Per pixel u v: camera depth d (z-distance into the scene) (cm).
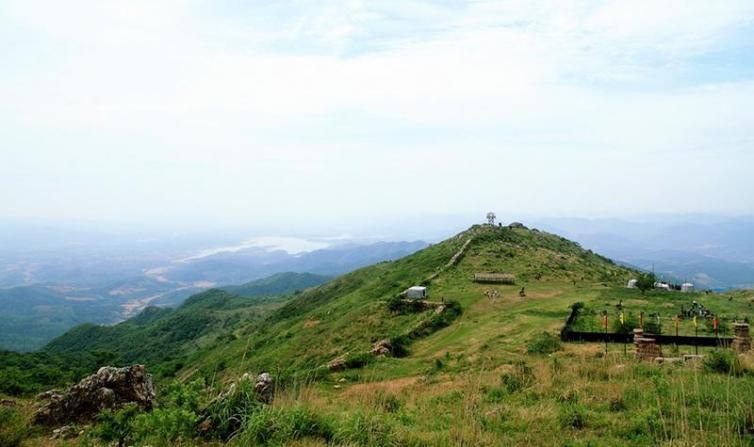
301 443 1137
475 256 7600
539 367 2144
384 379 2881
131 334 12494
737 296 5912
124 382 1579
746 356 1945
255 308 13212
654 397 1467
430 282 6488
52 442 1288
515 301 5303
